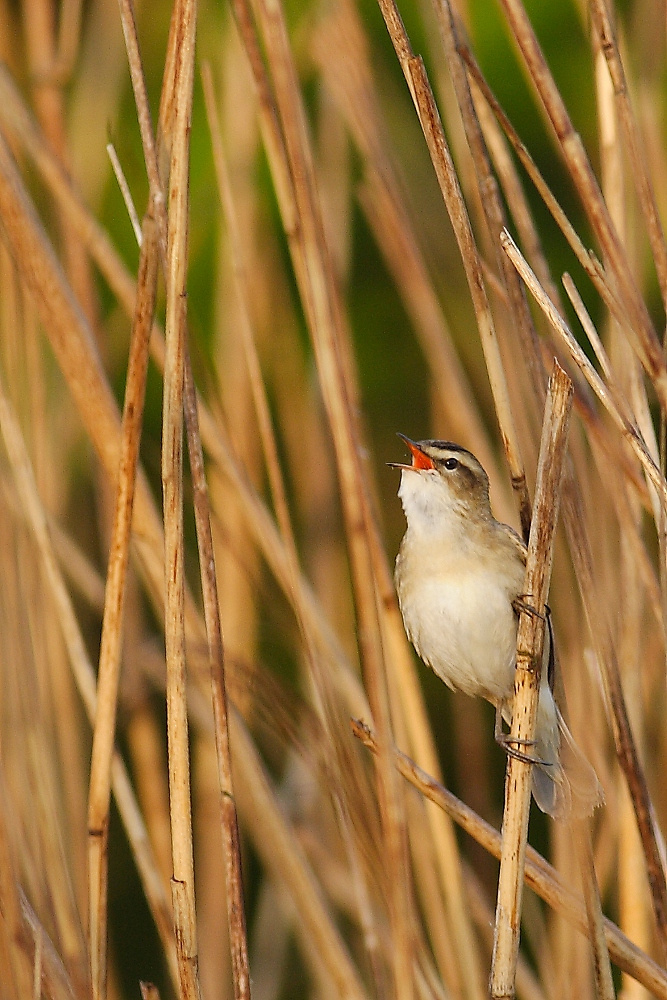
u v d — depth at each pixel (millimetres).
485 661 4797
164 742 4879
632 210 4785
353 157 4996
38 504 4750
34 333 4770
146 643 4863
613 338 4777
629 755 4750
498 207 4750
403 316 5078
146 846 4762
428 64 5020
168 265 4711
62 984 4734
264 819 4758
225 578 4836
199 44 4965
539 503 4727
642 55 4797
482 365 4922
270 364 4914
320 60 4828
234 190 4895
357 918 4812
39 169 4777
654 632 4801
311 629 4762
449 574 4797
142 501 4754
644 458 4719
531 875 4758
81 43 4898
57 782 4777
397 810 4723
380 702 4723
